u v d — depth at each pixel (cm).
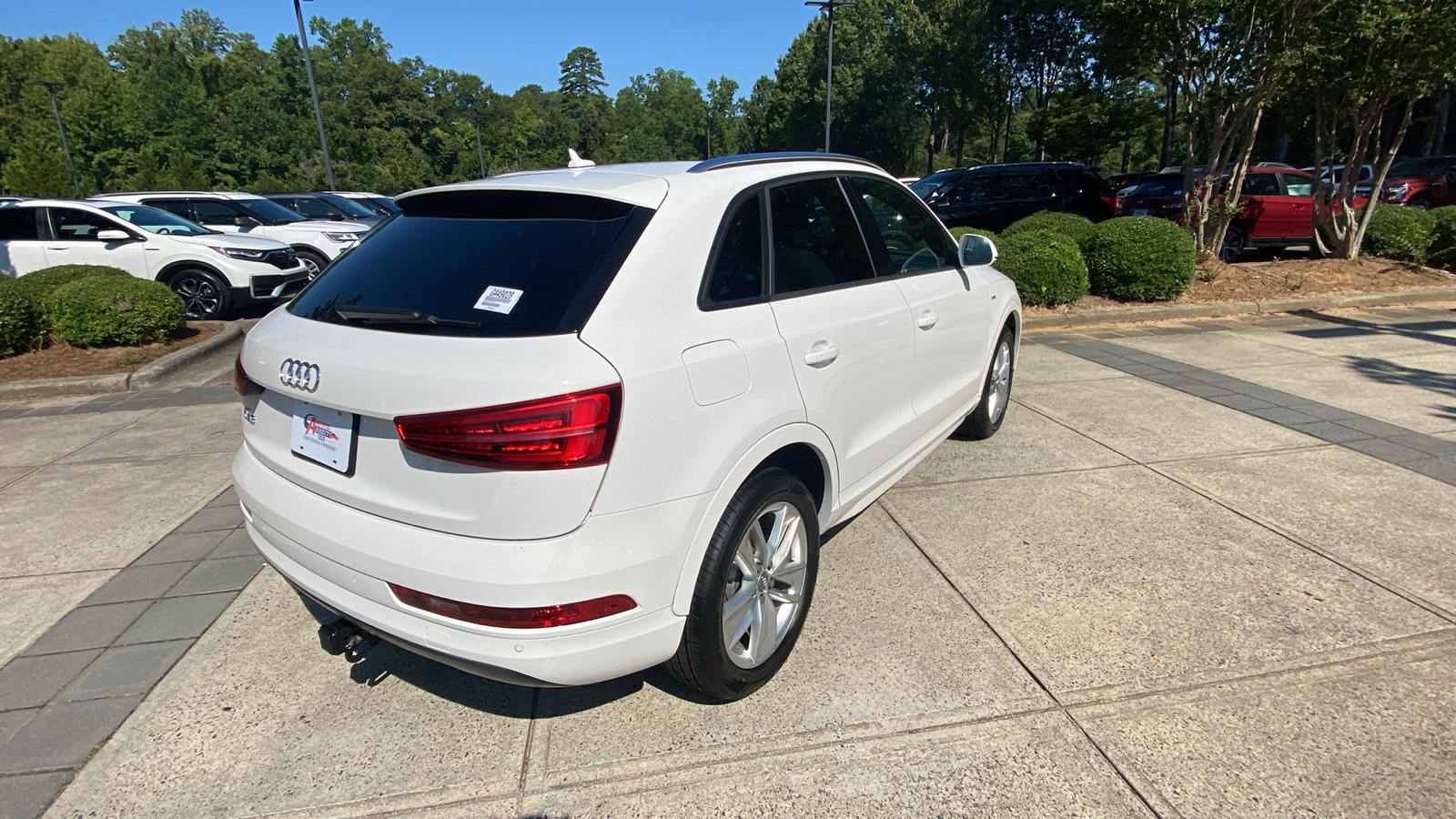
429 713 261
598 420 197
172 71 7300
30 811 223
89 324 744
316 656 292
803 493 273
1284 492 420
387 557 208
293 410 237
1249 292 964
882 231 346
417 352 205
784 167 298
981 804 220
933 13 4509
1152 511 399
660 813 219
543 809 221
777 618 274
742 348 240
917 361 351
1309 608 311
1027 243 884
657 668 286
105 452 507
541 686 211
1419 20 883
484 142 11238
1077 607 314
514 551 198
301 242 1215
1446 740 240
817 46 5825
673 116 13275
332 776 234
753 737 247
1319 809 216
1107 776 229
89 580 347
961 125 4506
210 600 330
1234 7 867
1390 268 1072
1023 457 474
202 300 984
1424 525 379
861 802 222
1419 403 568
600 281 216
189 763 240
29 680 279
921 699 262
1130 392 606
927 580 336
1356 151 1086
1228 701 259
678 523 219
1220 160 1187
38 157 4656
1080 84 3181
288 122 7781
